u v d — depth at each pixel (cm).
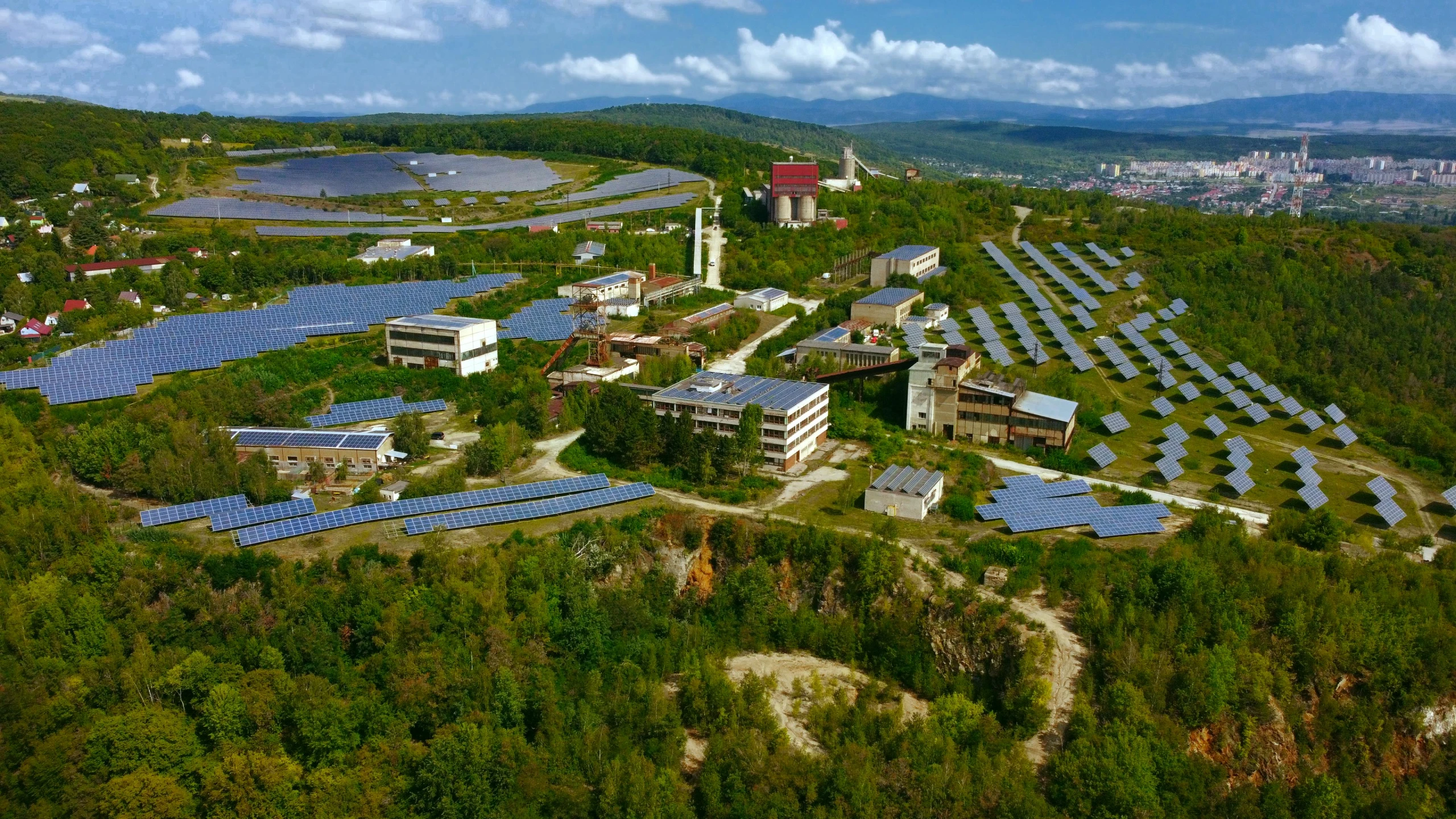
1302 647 16775
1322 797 14788
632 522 19688
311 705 14800
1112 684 15825
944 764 14288
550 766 14738
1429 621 17500
